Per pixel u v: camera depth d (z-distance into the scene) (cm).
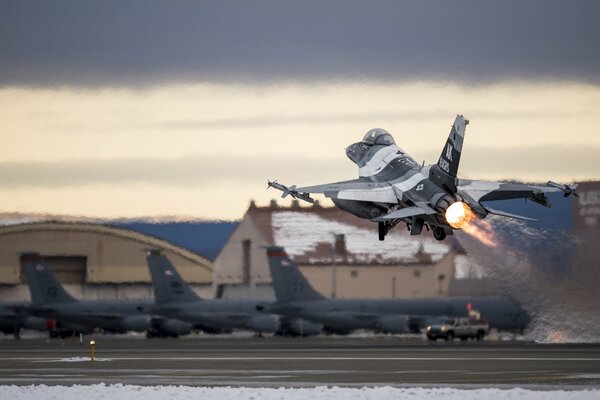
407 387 13938
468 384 14225
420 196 17950
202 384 14938
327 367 17662
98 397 13100
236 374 16550
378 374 16050
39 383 15512
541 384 14100
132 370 17612
